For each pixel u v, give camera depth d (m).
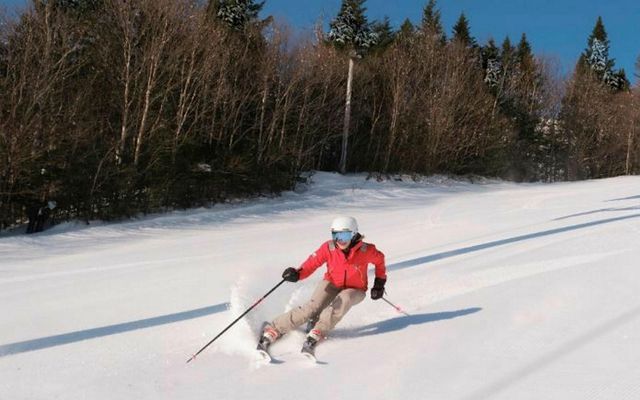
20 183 15.95
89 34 19.19
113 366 4.02
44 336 4.92
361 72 33.03
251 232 15.52
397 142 33.91
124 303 6.25
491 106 39.62
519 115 44.75
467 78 37.22
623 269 6.56
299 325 4.37
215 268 8.95
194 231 15.99
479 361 3.86
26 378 3.84
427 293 5.94
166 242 13.73
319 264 4.70
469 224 13.92
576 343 4.11
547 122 48.81
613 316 4.72
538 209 17.19
